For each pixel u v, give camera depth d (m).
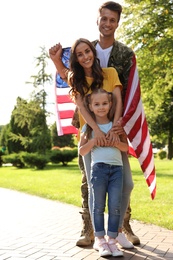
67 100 5.41
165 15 19.66
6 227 6.54
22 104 36.81
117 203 4.37
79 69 4.59
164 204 8.96
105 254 4.33
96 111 4.43
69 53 4.89
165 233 5.80
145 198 10.02
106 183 4.40
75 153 31.70
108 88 4.60
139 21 20.08
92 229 4.98
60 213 8.20
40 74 36.78
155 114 27.50
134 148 4.57
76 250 4.77
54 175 20.34
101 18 4.66
